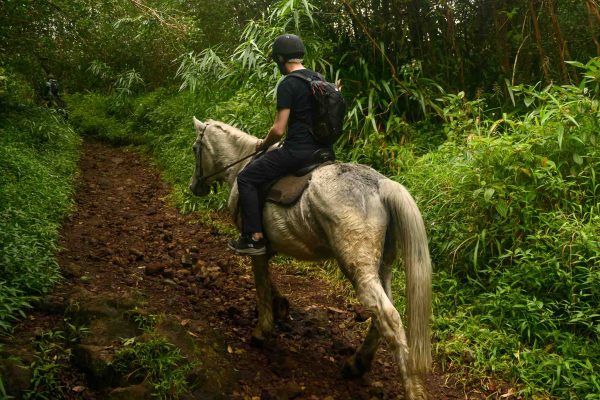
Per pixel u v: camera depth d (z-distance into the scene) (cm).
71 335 369
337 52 687
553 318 396
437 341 416
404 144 618
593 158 461
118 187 917
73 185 846
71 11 993
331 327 455
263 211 379
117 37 1340
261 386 362
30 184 678
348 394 363
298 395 355
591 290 396
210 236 671
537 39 595
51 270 456
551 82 548
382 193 332
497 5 667
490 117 640
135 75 1398
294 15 608
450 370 389
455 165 486
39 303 407
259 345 412
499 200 441
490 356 387
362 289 322
